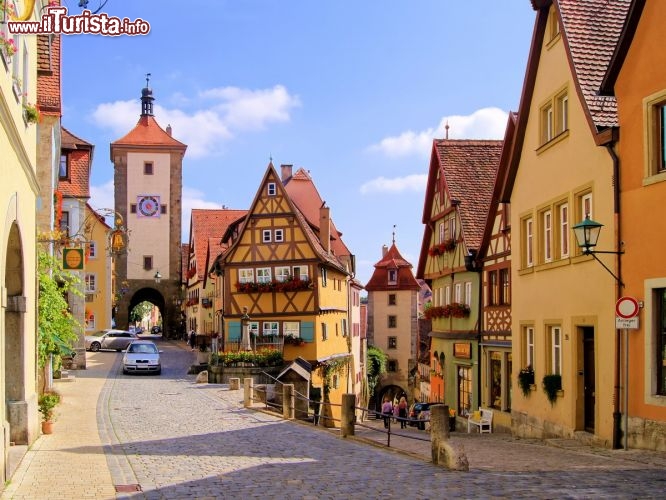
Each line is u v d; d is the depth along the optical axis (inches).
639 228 550.9
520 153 833.5
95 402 921.5
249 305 1615.4
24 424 523.8
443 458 463.2
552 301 728.3
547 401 740.7
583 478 405.4
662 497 345.1
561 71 710.5
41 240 805.9
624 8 698.8
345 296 1982.0
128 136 2792.8
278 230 1621.6
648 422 533.0
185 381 1300.4
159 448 562.6
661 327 530.9
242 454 532.4
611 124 601.9
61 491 386.6
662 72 528.4
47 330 793.6
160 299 3006.9
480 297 1018.1
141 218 2765.7
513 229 854.5
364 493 374.3
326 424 1154.0
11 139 424.5
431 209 1280.8
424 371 1642.5
